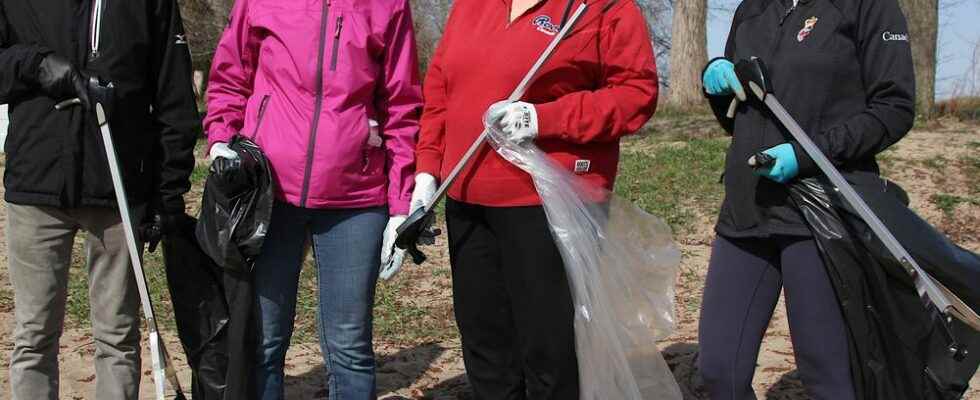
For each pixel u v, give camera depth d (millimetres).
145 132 3527
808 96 3178
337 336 3557
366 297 3539
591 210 3256
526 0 3279
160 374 3393
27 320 3531
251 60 3562
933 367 3143
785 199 3258
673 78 18516
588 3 3195
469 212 3393
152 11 3484
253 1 3500
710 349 3459
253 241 3295
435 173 3498
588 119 3145
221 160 3283
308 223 3527
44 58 3332
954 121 11781
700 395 4586
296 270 3545
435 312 5871
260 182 3324
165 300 5988
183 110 3539
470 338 3506
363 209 3488
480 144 3223
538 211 3254
